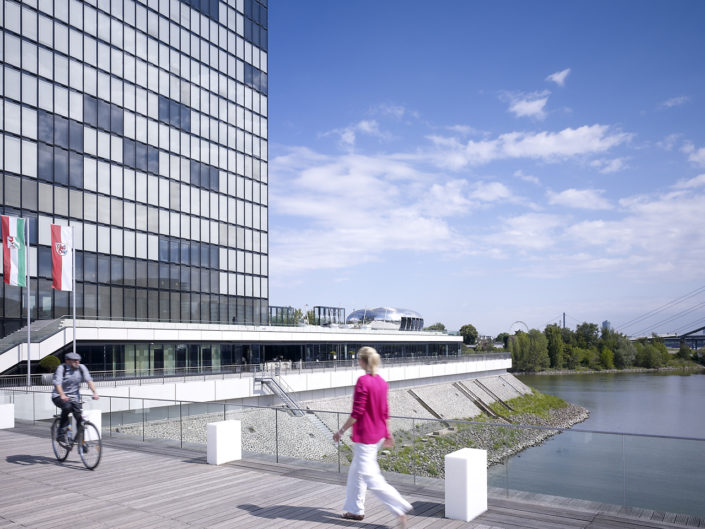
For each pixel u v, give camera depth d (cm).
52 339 3278
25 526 740
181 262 4878
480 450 802
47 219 3841
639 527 711
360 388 725
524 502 821
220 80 5422
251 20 5875
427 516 764
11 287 3588
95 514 787
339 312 6681
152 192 4650
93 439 1062
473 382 6950
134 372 3644
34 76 3822
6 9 3675
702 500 705
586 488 787
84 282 4053
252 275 5675
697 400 7300
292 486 926
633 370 13738
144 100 4628
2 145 3609
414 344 7169
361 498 740
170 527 729
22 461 1141
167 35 4875
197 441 1246
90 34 4216
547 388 9100
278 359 5178
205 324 4731
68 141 4012
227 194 5425
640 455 753
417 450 939
